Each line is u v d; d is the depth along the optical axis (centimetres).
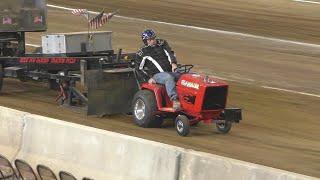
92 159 1942
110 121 2989
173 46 5506
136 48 5381
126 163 1850
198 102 2684
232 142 2695
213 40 5866
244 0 8531
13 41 3709
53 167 2048
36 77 3344
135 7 7881
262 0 8525
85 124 2898
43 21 3766
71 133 2011
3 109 2256
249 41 5866
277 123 3122
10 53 3684
